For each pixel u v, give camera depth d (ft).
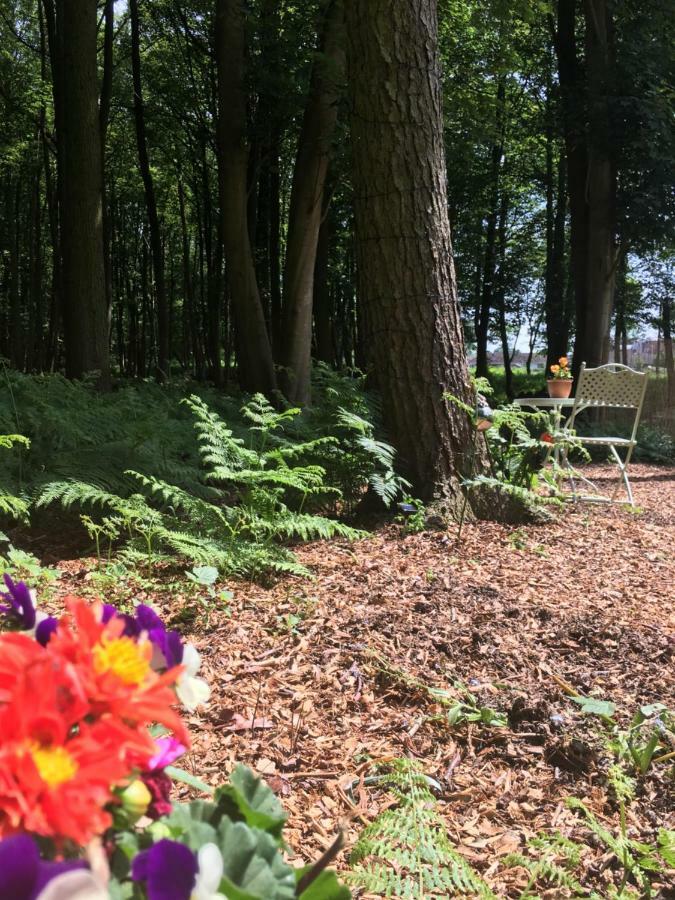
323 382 20.22
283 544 17.13
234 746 8.53
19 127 73.20
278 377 38.47
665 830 6.89
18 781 2.47
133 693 2.86
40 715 2.51
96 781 2.51
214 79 55.88
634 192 51.88
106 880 2.49
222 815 3.26
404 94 18.93
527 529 19.07
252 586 13.76
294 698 9.64
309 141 36.81
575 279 55.93
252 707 9.38
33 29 67.97
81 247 33.65
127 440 19.33
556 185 88.07
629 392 24.29
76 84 33.35
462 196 74.90
